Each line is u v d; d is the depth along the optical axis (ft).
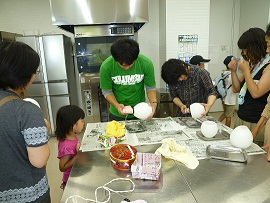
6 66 2.45
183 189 2.86
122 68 5.49
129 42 4.55
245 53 4.81
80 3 8.53
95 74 10.18
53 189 6.95
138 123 5.36
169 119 5.61
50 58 10.53
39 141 2.58
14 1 11.53
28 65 2.57
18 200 2.75
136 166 3.18
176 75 5.08
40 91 10.77
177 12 10.97
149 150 3.99
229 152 3.74
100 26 9.28
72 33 11.10
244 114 5.18
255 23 12.56
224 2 13.87
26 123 2.53
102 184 3.03
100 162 3.65
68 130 4.71
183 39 11.27
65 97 11.00
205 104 5.32
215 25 14.12
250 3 12.94
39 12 11.81
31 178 2.80
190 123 5.20
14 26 11.78
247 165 3.38
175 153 3.68
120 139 4.34
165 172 3.28
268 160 3.48
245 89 5.11
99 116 10.82
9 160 2.62
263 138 4.81
